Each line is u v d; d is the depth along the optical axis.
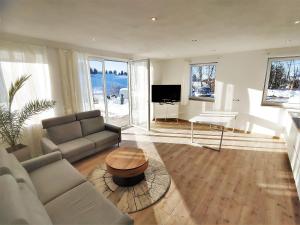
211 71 5.18
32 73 3.00
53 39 3.07
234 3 1.64
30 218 0.99
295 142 2.60
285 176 2.63
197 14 1.91
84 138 3.31
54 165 2.17
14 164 1.73
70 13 1.88
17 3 1.63
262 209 1.98
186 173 2.72
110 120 5.64
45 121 2.95
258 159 3.16
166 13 1.88
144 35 2.79
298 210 1.97
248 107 4.50
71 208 1.48
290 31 2.55
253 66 4.26
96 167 2.90
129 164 2.31
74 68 3.58
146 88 4.82
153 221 1.83
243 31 2.56
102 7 1.73
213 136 4.37
